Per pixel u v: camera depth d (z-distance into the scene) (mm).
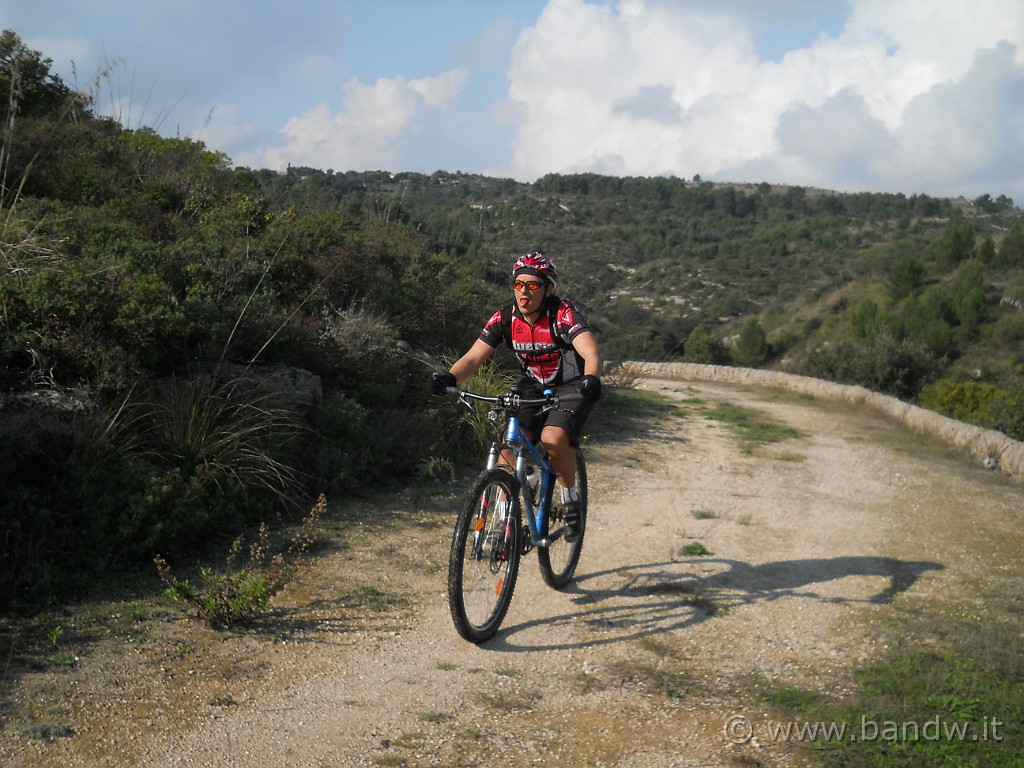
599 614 4766
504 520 4375
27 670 3561
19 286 5680
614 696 3770
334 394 7227
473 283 11945
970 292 55188
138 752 3096
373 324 8406
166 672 3691
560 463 4535
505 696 3734
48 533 4562
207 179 11367
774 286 78375
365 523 5992
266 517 5762
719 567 5676
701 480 8461
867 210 134375
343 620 4434
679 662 4152
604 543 6125
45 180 9117
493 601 4402
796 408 14945
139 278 6324
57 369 5438
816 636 4516
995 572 5742
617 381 15438
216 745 3197
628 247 85438
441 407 8078
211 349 6391
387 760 3178
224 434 5789
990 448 10227
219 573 4809
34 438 4883
